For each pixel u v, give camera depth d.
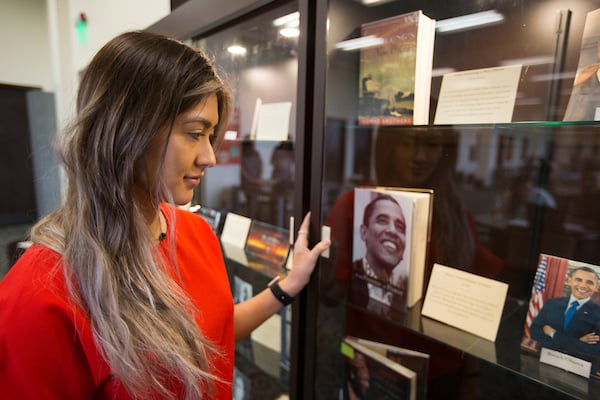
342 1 0.80
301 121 0.86
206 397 0.61
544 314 0.65
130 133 0.48
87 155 0.49
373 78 0.83
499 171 0.83
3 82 4.27
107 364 0.50
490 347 0.71
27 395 0.45
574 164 0.72
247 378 1.38
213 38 1.19
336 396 1.02
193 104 0.52
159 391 0.53
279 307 0.94
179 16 1.20
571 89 0.68
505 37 0.75
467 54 0.80
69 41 2.57
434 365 0.96
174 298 0.56
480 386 0.89
